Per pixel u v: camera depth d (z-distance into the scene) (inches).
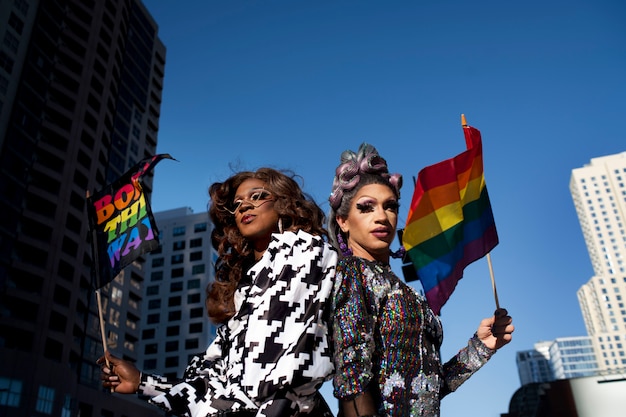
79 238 1967.3
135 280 2518.5
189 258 3457.2
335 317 71.6
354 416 63.7
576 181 7519.7
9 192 1763.0
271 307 70.1
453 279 79.9
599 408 641.6
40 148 1918.1
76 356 1925.4
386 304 76.7
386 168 88.9
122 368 90.4
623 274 6943.9
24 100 1904.5
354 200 86.9
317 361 67.8
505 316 87.6
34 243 1771.7
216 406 68.6
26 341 1665.8
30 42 1998.0
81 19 2309.3
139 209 115.2
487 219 88.8
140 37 2979.8
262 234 87.0
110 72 2402.8
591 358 7317.9
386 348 73.7
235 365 73.0
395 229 87.0
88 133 2143.2
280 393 65.4
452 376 88.9
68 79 2132.1
